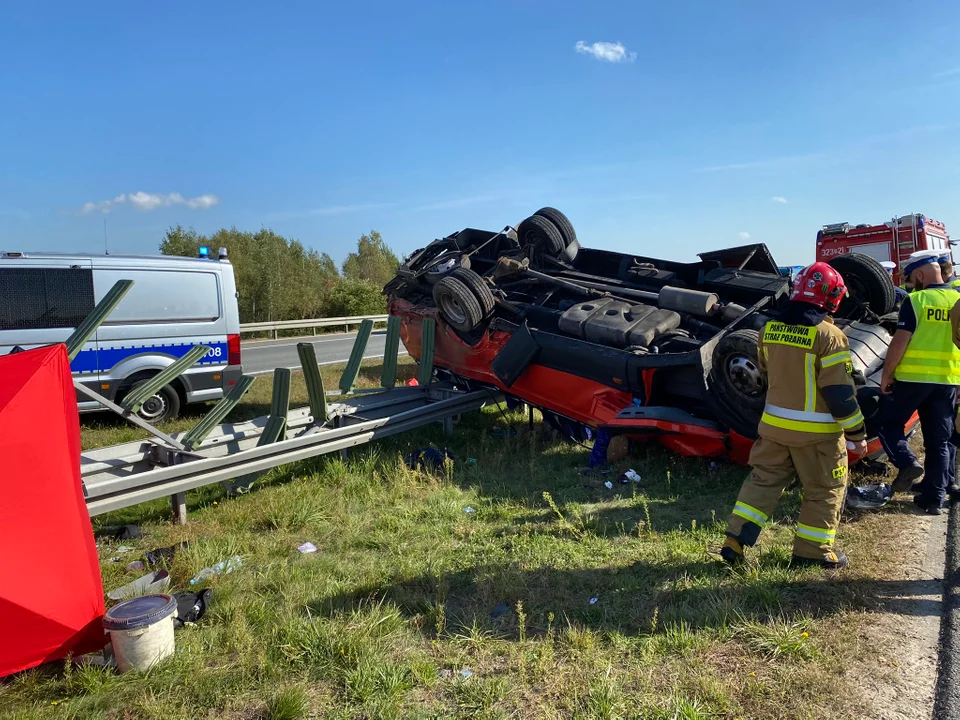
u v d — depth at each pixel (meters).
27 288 8.02
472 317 7.45
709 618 3.33
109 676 3.05
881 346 6.05
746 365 5.33
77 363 8.22
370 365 14.33
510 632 3.35
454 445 7.54
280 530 5.02
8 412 3.16
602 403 6.48
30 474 3.16
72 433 3.65
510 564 4.12
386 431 6.80
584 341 6.52
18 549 3.04
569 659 3.07
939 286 4.80
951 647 3.02
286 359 16.48
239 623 3.38
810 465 3.72
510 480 6.14
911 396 4.71
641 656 3.06
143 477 4.80
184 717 2.78
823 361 3.57
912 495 5.15
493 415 8.86
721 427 5.74
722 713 2.64
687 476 5.96
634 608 3.51
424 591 3.86
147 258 8.79
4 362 3.57
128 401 5.42
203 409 10.01
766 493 3.83
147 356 8.66
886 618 3.32
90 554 3.37
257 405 10.21
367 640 3.24
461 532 4.79
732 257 6.95
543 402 7.16
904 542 4.25
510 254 8.69
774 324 3.81
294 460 5.86
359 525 5.05
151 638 3.13
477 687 2.86
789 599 3.51
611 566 4.05
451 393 8.12
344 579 4.03
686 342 6.08
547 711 2.71
